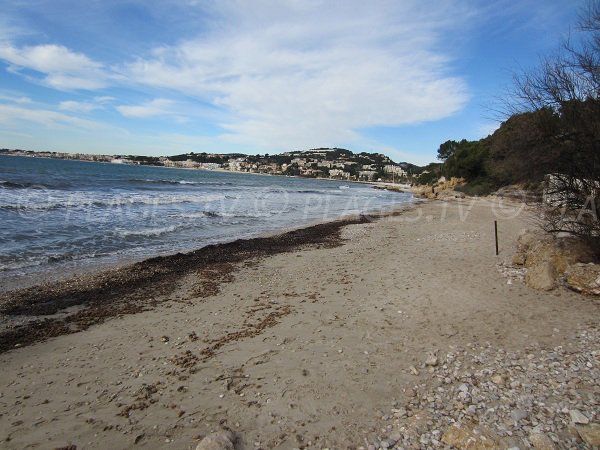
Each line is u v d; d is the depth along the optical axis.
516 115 9.80
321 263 12.52
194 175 93.25
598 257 8.88
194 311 7.96
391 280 9.82
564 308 7.27
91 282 9.80
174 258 12.76
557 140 8.95
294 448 3.78
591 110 8.39
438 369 5.21
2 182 27.44
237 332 6.75
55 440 3.95
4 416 4.35
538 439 3.51
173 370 5.39
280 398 4.63
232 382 5.02
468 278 9.63
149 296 8.99
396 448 3.67
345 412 4.33
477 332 6.38
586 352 5.42
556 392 4.41
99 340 6.47
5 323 7.19
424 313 7.32
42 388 4.96
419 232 19.34
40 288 9.17
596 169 8.58
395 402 4.49
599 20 8.34
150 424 4.20
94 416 4.35
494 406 4.21
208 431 4.07
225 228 20.44
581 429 3.64
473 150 56.56
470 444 3.53
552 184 9.63
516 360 5.32
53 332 6.81
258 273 11.29
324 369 5.32
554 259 9.18
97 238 15.08
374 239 17.48
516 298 7.97
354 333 6.54
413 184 107.88
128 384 5.04
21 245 12.94
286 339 6.37
